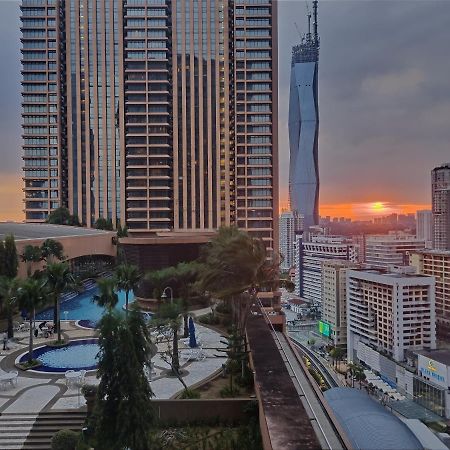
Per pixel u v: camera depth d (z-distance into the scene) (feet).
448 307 453.58
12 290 123.95
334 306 510.99
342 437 48.01
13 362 102.89
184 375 89.97
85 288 233.55
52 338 125.80
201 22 391.65
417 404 327.06
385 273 425.69
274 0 383.45
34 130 394.52
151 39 383.65
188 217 388.57
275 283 89.86
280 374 70.95
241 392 78.13
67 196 398.83
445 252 475.31
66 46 396.98
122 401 55.67
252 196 377.71
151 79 382.63
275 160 379.35
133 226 383.24
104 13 395.34
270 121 379.76
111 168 397.60
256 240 89.56
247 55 380.78
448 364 315.37
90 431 58.44
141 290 167.53
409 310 380.99
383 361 386.32
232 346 86.58
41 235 248.93
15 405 77.97
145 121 381.19
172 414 69.72
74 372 87.81
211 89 391.45
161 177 379.14
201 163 389.80
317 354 477.77
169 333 104.27
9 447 66.90
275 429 50.65
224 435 64.69
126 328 57.52
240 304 100.99
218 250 88.28
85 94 397.19
